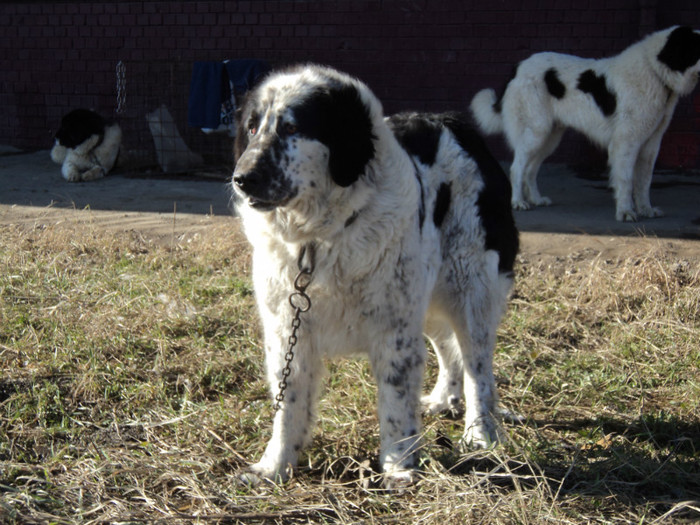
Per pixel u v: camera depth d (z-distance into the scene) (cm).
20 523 309
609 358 516
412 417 356
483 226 400
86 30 1360
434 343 447
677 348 525
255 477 354
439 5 1211
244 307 578
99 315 545
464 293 402
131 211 918
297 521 324
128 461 365
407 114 429
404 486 343
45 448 383
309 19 1264
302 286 335
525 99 927
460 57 1220
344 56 1264
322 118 319
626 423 429
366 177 327
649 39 852
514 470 363
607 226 845
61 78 1391
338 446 393
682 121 1167
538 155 962
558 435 414
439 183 391
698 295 599
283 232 330
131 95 1327
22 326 537
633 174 898
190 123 1120
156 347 507
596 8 1159
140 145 1310
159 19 1321
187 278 649
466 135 419
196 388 459
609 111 875
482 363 405
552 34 1180
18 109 1426
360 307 341
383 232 330
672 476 362
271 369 358
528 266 705
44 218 865
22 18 1385
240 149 355
